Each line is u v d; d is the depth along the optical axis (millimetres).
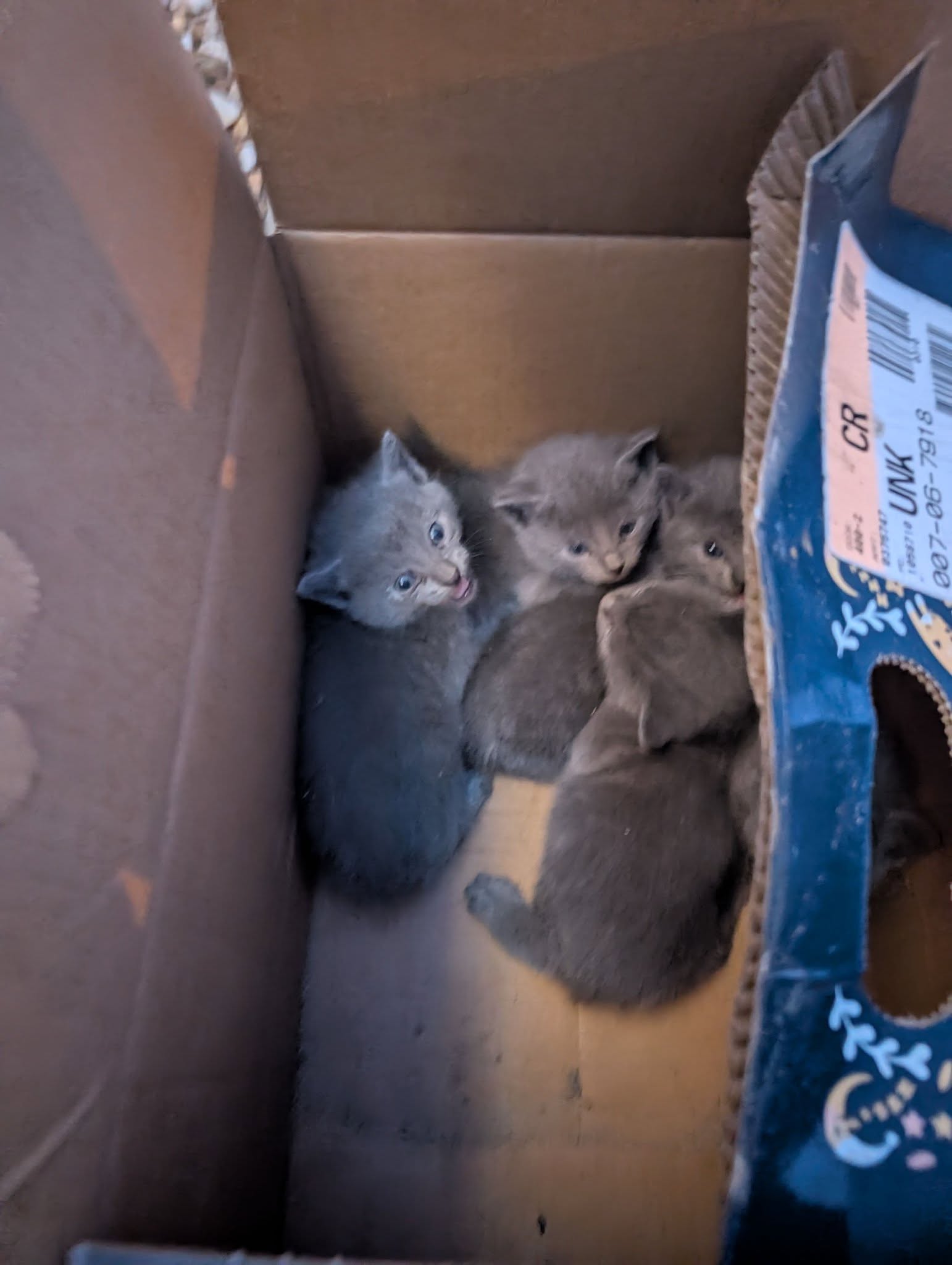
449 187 283
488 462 396
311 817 326
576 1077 311
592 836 323
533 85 254
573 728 355
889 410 232
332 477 382
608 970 312
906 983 291
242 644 257
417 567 365
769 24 237
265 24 240
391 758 333
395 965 330
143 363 205
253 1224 261
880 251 247
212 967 231
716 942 318
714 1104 305
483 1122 304
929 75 235
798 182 235
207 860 228
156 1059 197
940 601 221
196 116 242
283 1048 301
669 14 236
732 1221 173
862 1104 179
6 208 162
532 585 401
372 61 249
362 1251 286
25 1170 151
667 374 345
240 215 271
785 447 207
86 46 192
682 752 329
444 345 332
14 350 160
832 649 198
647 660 333
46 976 158
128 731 189
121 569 189
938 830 295
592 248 298
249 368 272
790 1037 177
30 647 157
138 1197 186
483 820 361
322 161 275
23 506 158
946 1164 179
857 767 192
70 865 167
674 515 370
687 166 274
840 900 186
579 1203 293
